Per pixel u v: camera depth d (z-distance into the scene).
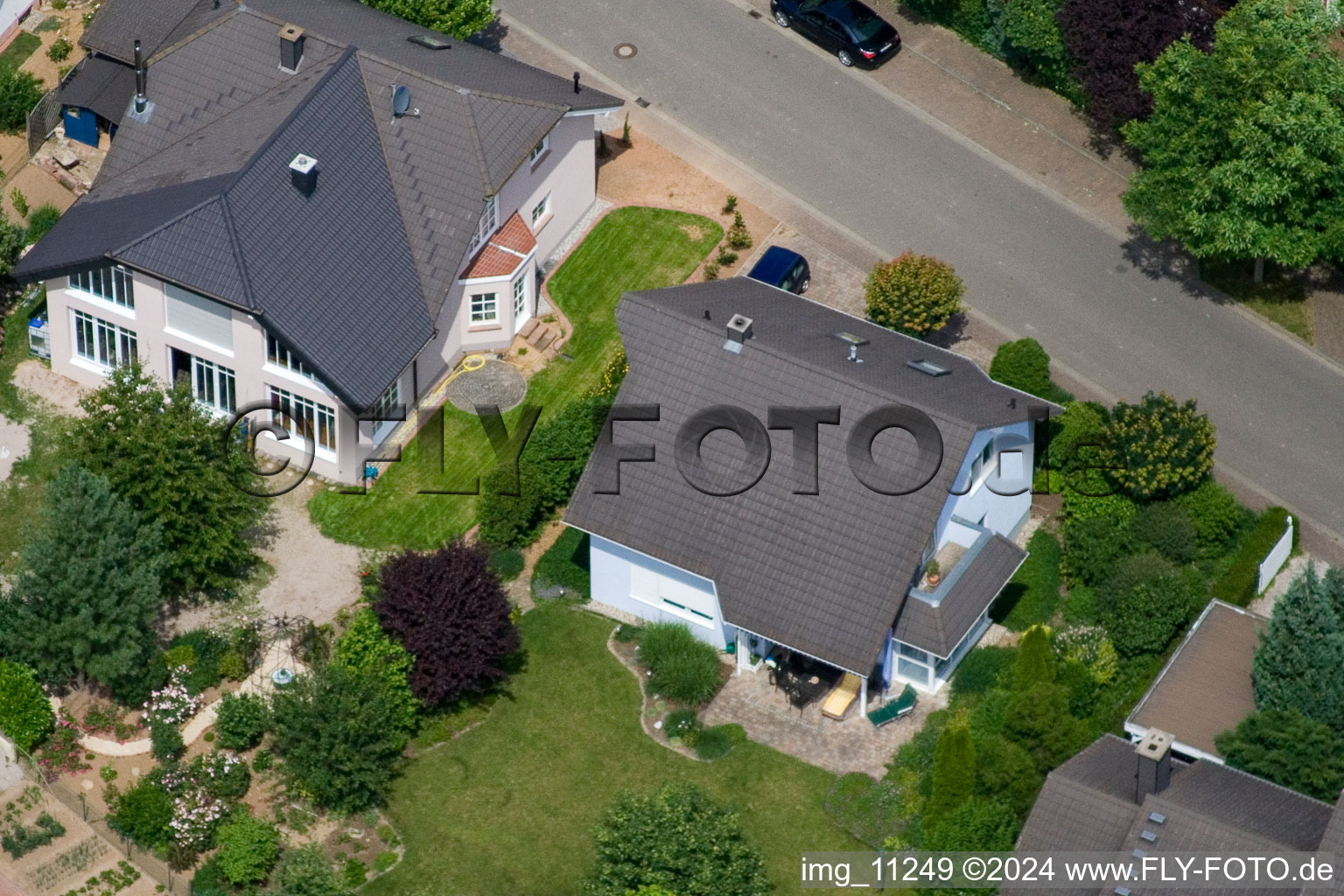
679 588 68.44
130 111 76.94
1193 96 76.00
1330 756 61.91
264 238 70.56
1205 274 80.62
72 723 66.00
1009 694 66.38
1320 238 76.00
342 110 74.81
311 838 63.44
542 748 66.06
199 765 64.06
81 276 72.50
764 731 66.56
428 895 62.16
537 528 72.25
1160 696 65.31
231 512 69.00
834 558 65.50
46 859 62.75
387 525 71.88
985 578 67.44
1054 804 60.28
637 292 70.81
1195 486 71.75
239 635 67.69
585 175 81.50
